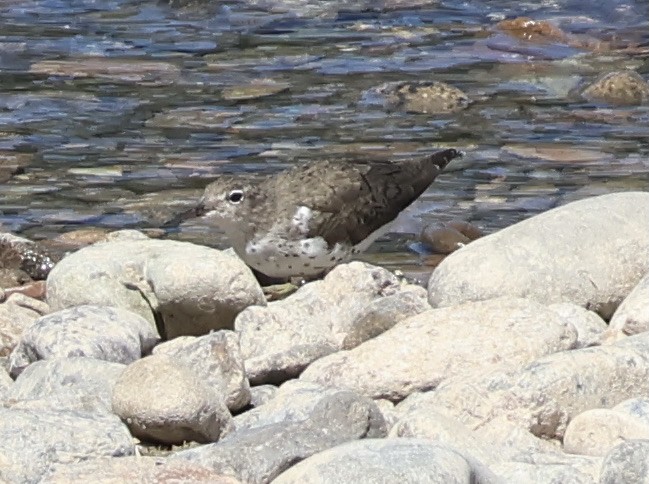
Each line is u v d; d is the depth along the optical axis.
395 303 13.59
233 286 13.89
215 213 16.53
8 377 12.70
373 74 23.81
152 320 14.20
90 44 25.39
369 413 10.46
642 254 14.10
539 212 18.50
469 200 18.92
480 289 13.73
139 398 10.93
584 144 20.80
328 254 16.72
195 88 23.22
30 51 24.94
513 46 25.31
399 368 12.05
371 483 8.80
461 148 20.64
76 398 11.35
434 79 23.52
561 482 9.39
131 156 20.44
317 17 26.94
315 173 16.94
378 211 17.08
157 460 9.84
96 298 14.16
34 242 17.05
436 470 8.88
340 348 13.41
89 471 9.61
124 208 18.75
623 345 11.48
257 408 11.59
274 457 10.05
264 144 20.84
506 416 10.91
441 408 10.98
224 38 25.80
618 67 24.31
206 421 10.95
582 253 14.02
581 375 11.10
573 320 12.95
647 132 21.25
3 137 21.06
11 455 10.16
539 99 22.69
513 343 12.12
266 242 16.55
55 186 19.41
